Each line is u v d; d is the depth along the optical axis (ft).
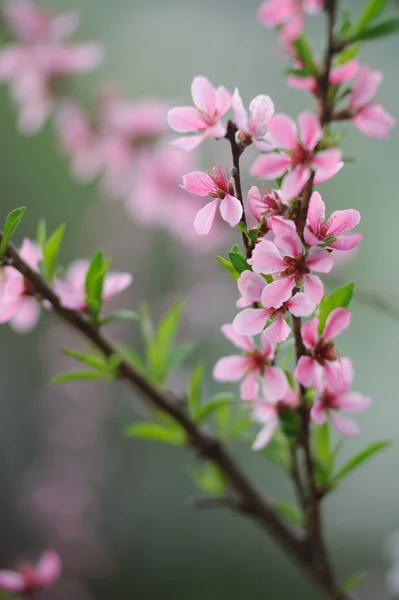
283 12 2.75
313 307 2.31
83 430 6.44
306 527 2.65
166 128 4.30
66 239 7.64
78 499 6.32
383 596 5.84
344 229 2.31
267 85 4.99
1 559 6.10
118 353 2.63
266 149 2.33
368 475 7.39
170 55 7.32
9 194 7.87
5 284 2.55
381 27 2.53
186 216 4.37
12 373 7.04
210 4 6.64
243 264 2.33
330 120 2.49
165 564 6.59
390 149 7.89
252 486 2.72
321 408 2.41
